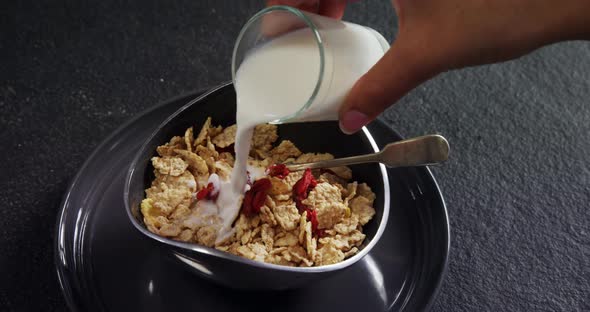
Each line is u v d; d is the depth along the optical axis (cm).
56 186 51
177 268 46
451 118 57
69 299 44
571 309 47
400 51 37
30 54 58
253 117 41
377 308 45
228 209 46
